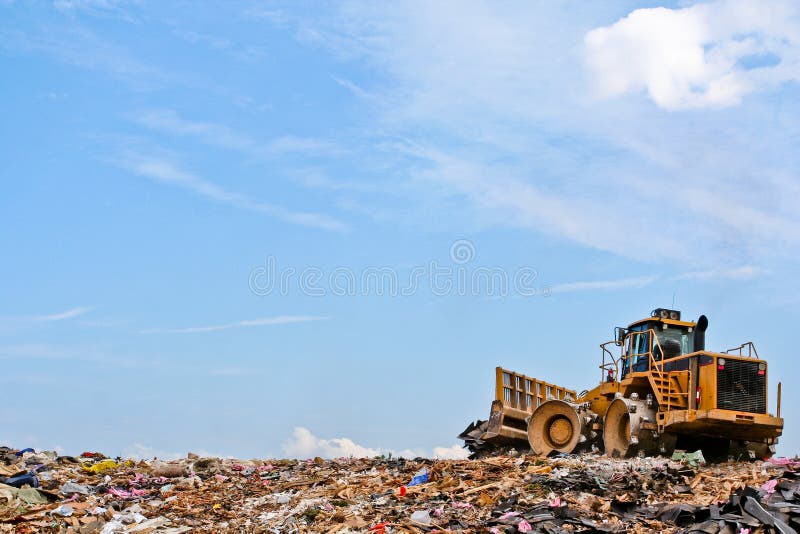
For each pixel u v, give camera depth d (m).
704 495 13.05
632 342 19.05
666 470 14.39
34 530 12.58
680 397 17.41
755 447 18.05
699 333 18.27
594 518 12.15
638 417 17.45
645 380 18.30
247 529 12.99
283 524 13.02
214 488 15.91
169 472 17.30
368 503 13.78
